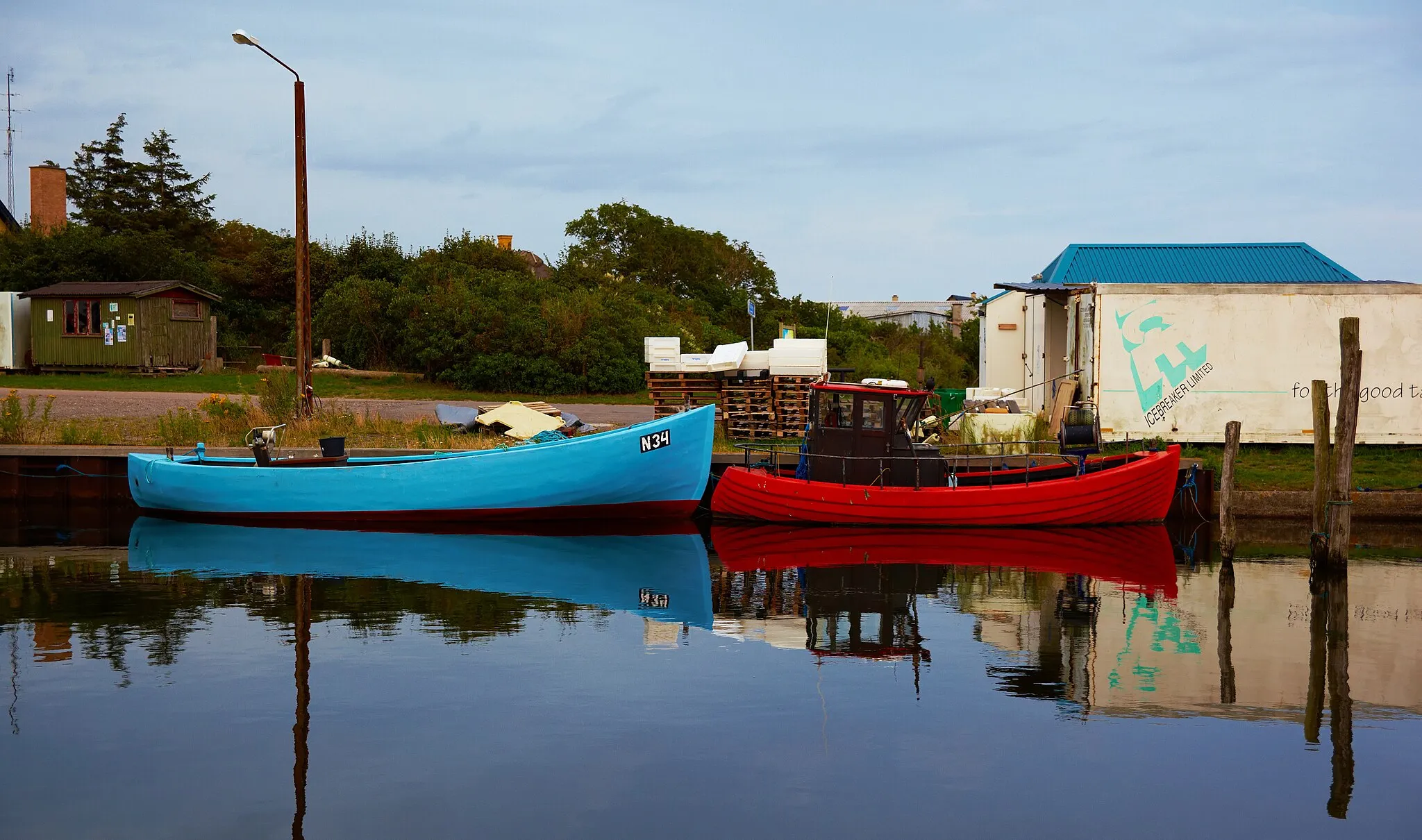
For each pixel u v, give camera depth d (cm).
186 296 3575
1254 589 1305
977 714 820
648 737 761
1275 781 700
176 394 2883
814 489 1767
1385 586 1328
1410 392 2141
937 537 1700
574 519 1816
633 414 2797
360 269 4462
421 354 3475
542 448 1752
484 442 2031
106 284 3516
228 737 754
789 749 741
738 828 620
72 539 1648
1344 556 1409
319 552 1527
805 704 837
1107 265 2689
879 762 721
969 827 627
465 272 4203
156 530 1742
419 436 2062
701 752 735
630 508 1802
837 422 1792
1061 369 2617
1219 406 2167
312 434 2047
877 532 1745
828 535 1716
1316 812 655
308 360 2161
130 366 3388
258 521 1809
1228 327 2161
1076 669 940
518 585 1291
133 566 1398
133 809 639
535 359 3462
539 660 951
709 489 1927
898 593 1263
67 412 2409
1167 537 1734
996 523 1758
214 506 1816
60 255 3988
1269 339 2156
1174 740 770
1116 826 630
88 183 5391
